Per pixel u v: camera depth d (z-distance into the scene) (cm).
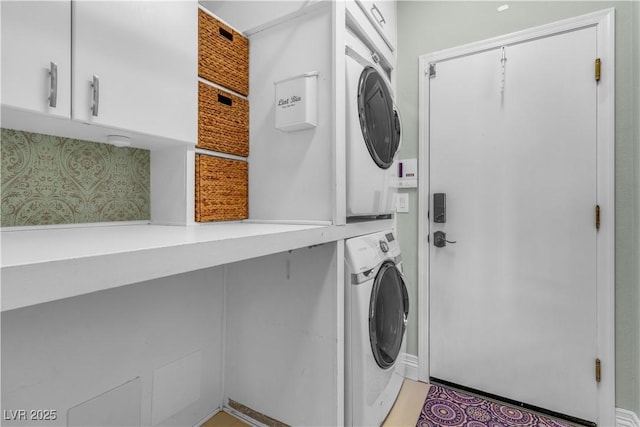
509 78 164
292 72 136
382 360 140
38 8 75
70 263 44
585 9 147
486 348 170
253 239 80
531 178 159
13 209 96
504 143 165
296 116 127
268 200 143
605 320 143
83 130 96
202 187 126
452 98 179
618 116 141
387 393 148
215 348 154
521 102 161
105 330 110
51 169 104
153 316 126
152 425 126
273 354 140
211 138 129
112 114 90
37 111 75
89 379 105
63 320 99
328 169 125
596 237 145
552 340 154
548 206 155
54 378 97
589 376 146
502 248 166
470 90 174
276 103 134
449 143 180
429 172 186
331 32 125
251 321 147
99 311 108
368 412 127
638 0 135
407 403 164
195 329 144
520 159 161
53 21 77
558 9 153
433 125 185
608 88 142
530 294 159
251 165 149
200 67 124
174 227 114
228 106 138
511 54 163
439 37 184
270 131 143
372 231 158
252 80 149
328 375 124
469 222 175
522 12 161
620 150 141
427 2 188
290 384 134
